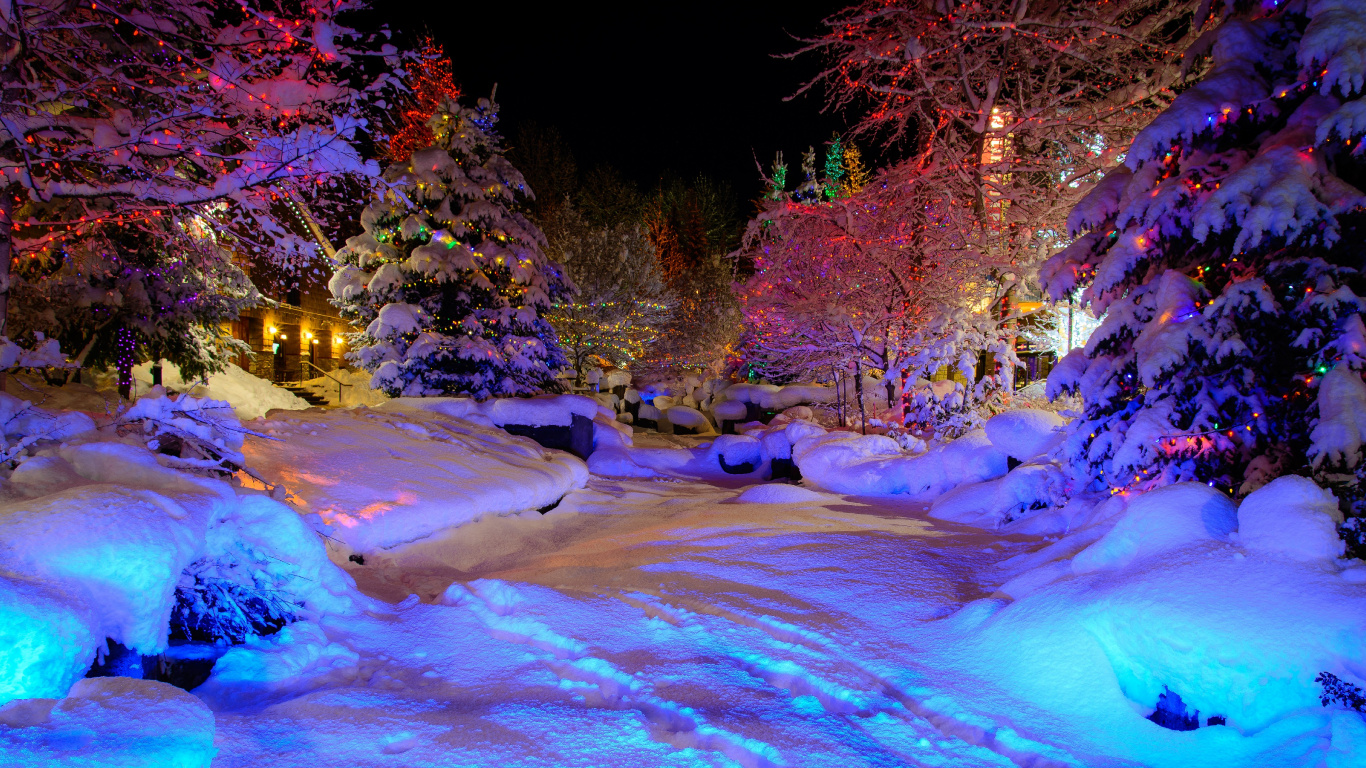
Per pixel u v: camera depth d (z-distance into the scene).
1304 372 4.89
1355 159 4.96
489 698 3.43
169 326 13.77
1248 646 3.04
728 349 32.62
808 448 12.40
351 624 4.27
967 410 12.41
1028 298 14.38
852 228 13.80
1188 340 5.23
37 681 2.61
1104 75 12.31
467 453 8.96
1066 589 3.95
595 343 29.23
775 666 3.76
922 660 3.88
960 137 13.91
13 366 4.70
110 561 3.06
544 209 44.03
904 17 12.72
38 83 5.42
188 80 5.82
